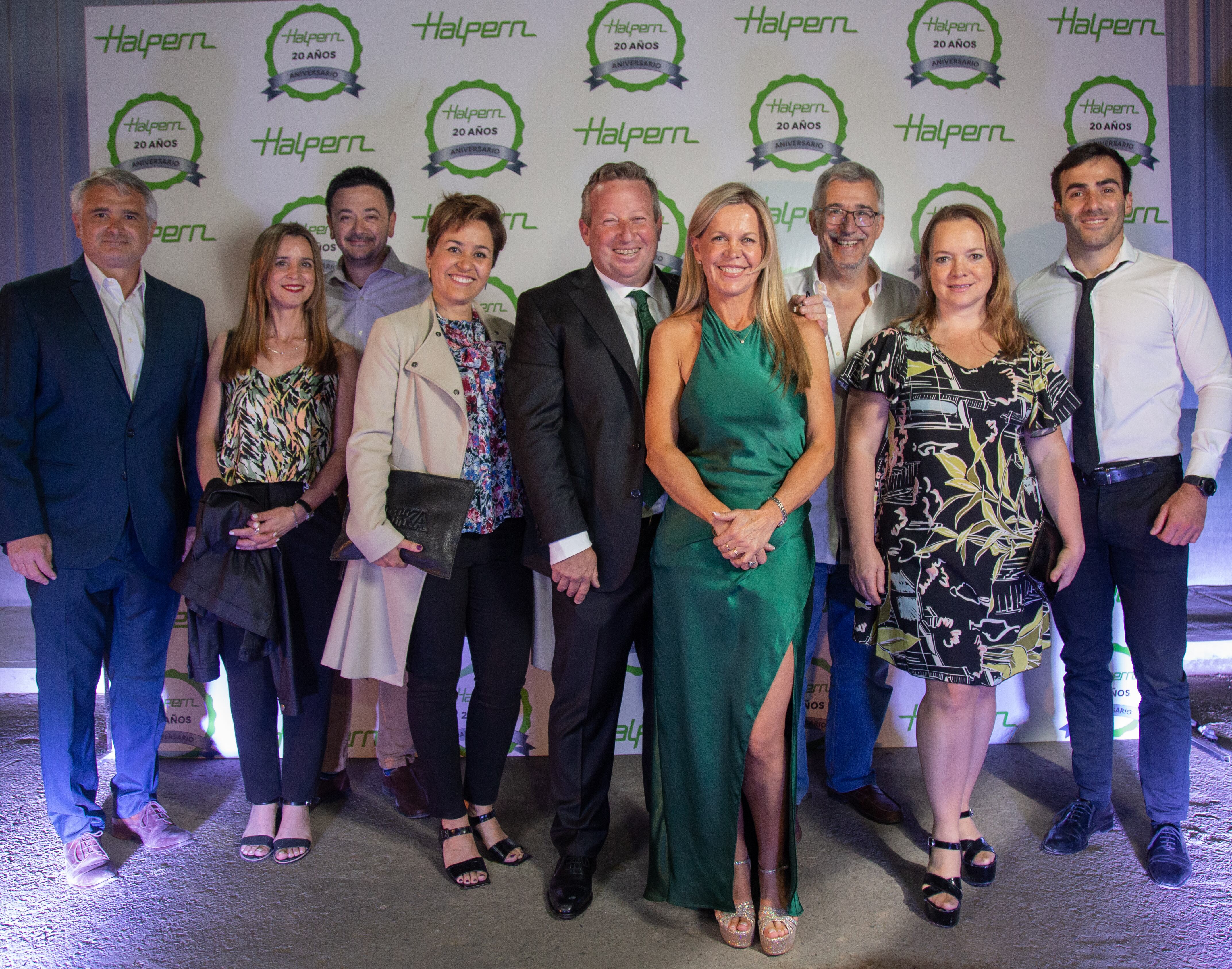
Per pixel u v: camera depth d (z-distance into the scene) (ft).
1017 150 9.89
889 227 9.94
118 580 7.86
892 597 7.07
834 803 8.84
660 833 7.02
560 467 6.76
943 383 6.86
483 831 7.88
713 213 6.34
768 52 9.76
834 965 6.31
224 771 9.72
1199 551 14.94
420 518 6.96
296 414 7.75
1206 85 12.94
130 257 7.76
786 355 6.37
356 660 7.25
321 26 9.71
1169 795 7.67
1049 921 6.81
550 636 7.73
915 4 9.75
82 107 13.26
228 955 6.50
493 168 9.85
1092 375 7.91
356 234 9.12
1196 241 13.17
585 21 9.71
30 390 7.47
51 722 7.59
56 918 6.98
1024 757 9.75
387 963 6.39
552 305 6.87
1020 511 6.86
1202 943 6.51
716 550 6.42
